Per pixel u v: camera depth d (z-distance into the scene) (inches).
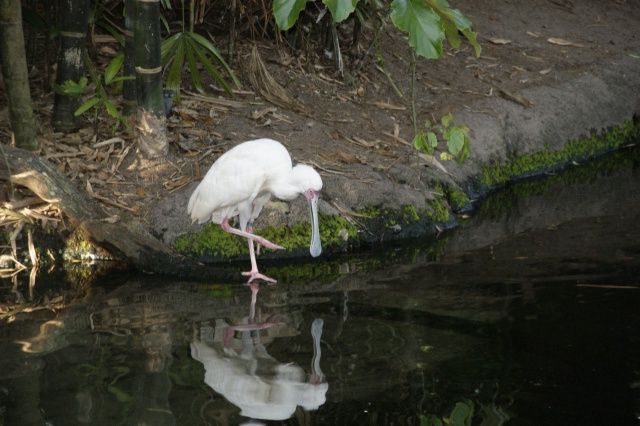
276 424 216.7
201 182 343.3
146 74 378.3
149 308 305.3
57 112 406.9
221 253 366.6
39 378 243.3
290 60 509.7
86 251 362.3
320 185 338.3
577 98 544.4
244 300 314.5
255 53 477.7
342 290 323.3
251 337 275.4
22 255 355.9
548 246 367.2
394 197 401.4
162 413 222.7
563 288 313.7
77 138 402.9
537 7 679.7
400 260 361.1
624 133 562.6
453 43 327.3
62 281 337.1
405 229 397.1
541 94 535.5
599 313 288.7
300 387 238.5
